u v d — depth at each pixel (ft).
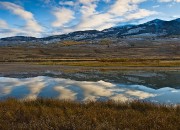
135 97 82.38
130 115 42.11
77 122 35.81
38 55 526.16
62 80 133.69
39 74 170.19
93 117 38.81
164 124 35.09
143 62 247.29
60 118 38.09
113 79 135.74
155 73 163.94
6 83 122.21
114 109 48.44
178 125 35.01
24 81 130.93
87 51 653.30
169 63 226.58
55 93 90.58
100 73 170.50
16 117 40.70
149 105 51.29
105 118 38.55
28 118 40.34
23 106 48.37
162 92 92.12
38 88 103.65
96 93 90.02
